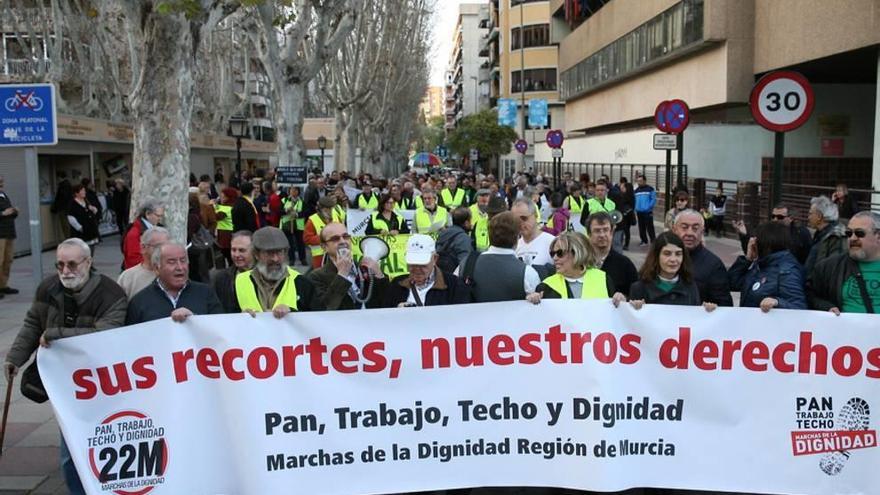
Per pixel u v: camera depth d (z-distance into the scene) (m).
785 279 5.28
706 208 25.45
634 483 4.72
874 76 27.59
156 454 4.55
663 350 4.70
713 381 4.70
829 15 21.70
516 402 4.73
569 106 58.28
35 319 4.85
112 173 27.72
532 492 5.33
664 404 4.71
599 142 43.50
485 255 5.45
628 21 38.50
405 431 4.71
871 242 5.07
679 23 30.42
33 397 4.86
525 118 72.25
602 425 4.70
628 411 4.70
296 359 4.66
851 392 4.65
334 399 4.68
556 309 4.70
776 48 25.25
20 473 5.65
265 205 18.47
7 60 29.53
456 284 5.32
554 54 71.62
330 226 5.51
